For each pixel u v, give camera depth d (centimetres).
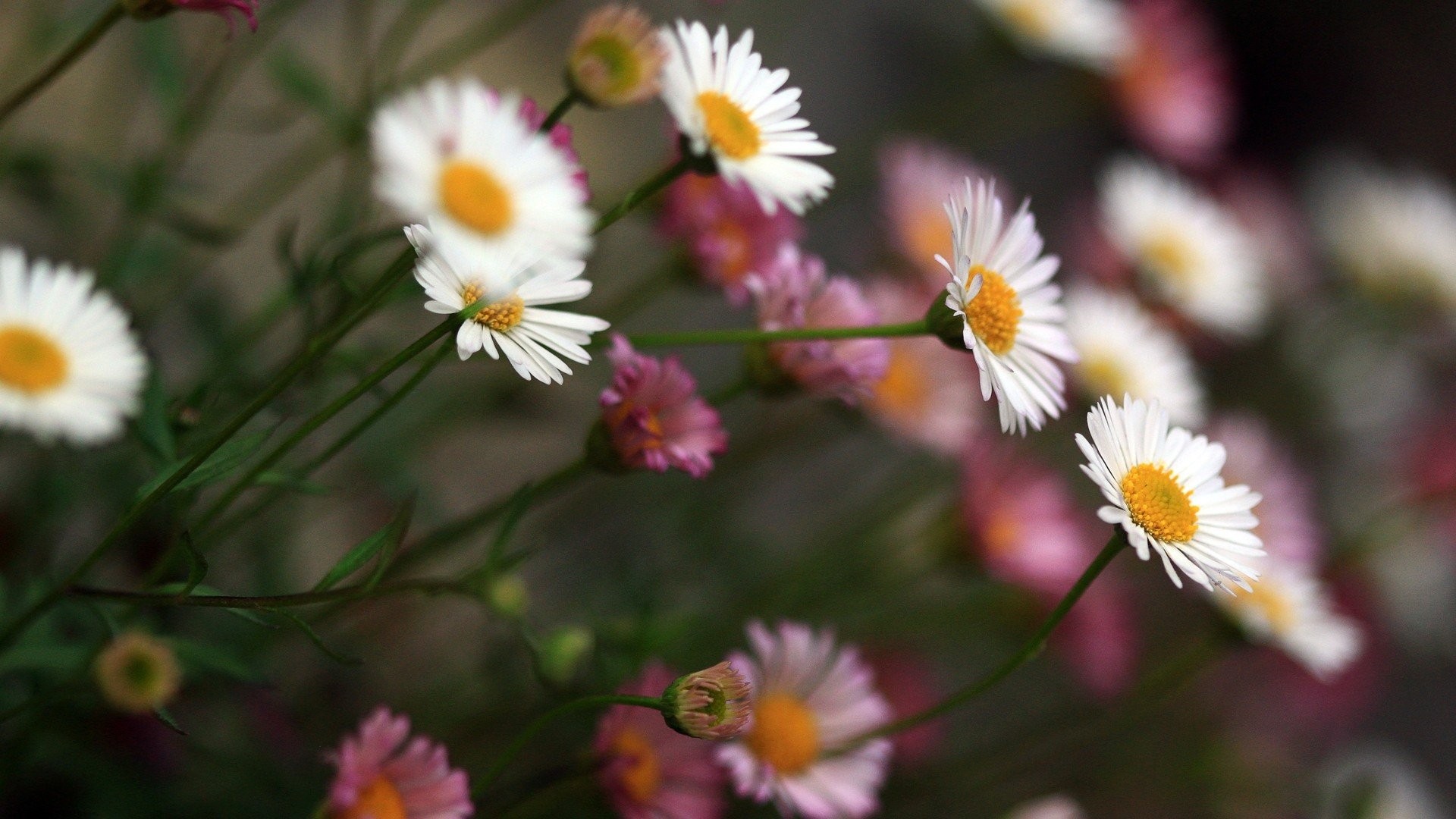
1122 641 47
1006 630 47
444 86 35
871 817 46
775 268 38
